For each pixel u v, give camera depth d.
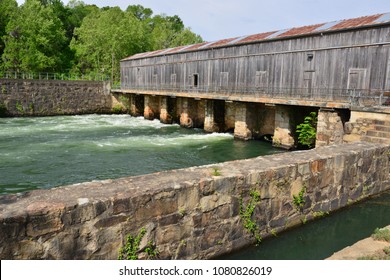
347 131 12.64
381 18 15.74
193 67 27.73
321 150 8.71
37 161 15.46
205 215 5.75
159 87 32.81
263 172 6.48
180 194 5.42
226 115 25.83
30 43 41.91
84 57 51.53
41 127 26.47
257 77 21.64
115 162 15.60
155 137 23.06
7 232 4.06
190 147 19.55
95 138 22.08
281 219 6.93
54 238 4.38
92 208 4.62
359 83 15.88
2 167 14.34
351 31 16.09
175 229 5.41
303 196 7.32
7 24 42.88
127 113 39.66
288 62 19.48
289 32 20.52
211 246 5.88
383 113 11.58
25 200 4.62
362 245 6.16
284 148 19.17
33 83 32.94
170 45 60.53
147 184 5.44
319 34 17.55
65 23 63.22
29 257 4.22
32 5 45.47
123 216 4.88
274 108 21.31
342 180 8.27
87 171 13.95
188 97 27.28
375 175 9.40
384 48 14.79
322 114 15.38
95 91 37.47
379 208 8.66
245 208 6.29
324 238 7.15
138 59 36.56
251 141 21.86
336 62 16.89
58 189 5.14
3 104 31.36
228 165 6.86
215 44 26.03
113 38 46.66
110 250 4.81
